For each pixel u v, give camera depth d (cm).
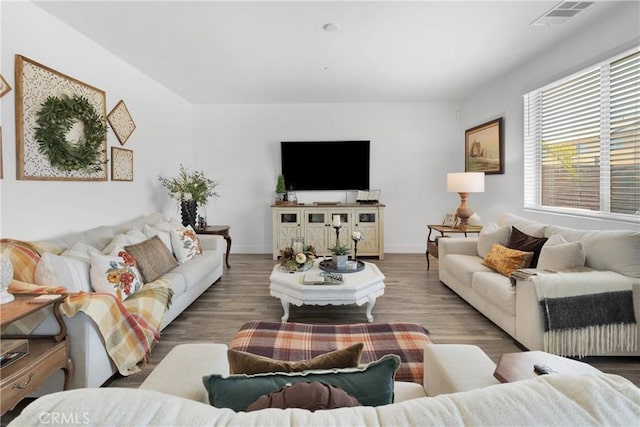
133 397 56
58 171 260
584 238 248
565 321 212
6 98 219
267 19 268
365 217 528
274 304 332
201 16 261
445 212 568
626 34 253
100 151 299
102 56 317
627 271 220
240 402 77
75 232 281
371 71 398
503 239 326
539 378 61
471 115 515
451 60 364
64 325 177
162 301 247
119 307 204
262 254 565
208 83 441
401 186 566
